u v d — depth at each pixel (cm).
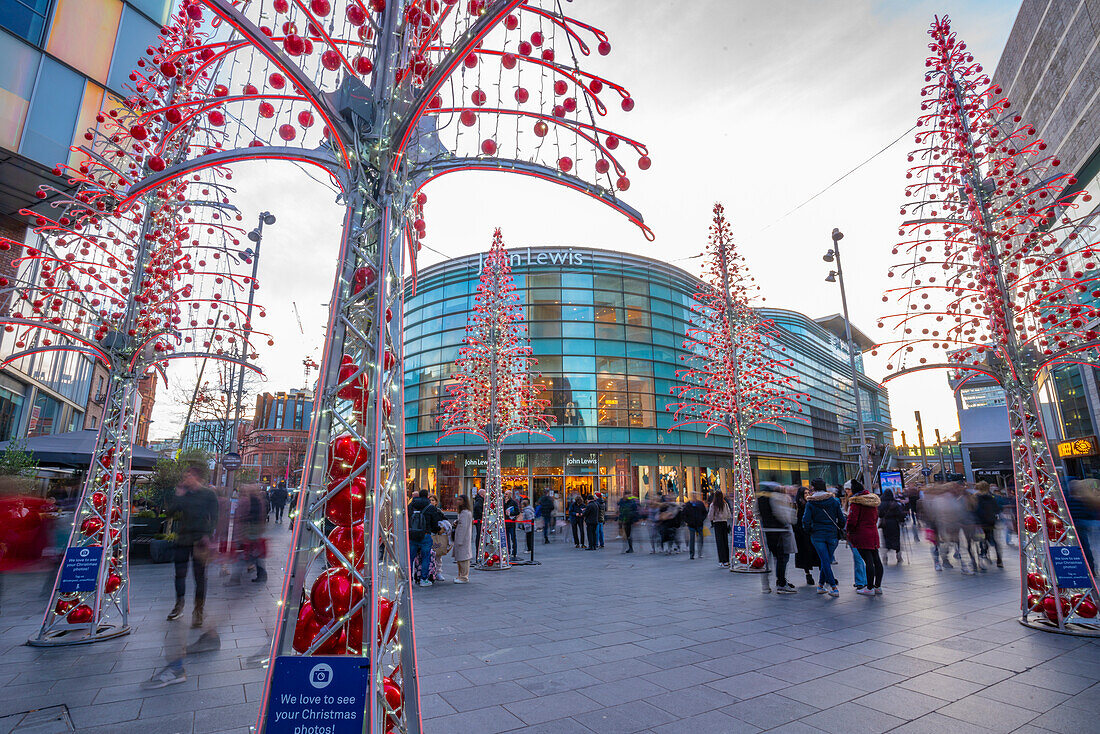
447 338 3356
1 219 1427
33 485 1098
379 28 277
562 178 280
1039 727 363
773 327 1316
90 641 598
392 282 264
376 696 202
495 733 360
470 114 275
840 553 1492
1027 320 699
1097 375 1947
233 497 1889
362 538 229
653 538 1619
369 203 258
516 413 1573
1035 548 657
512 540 1454
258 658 545
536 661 523
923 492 1253
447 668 503
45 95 1273
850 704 407
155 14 1498
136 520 1302
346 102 252
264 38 213
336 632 221
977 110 717
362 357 246
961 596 838
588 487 3028
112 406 679
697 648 565
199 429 2611
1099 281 649
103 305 701
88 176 632
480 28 222
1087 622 614
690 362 3509
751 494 1182
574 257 3350
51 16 1291
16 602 817
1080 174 1828
